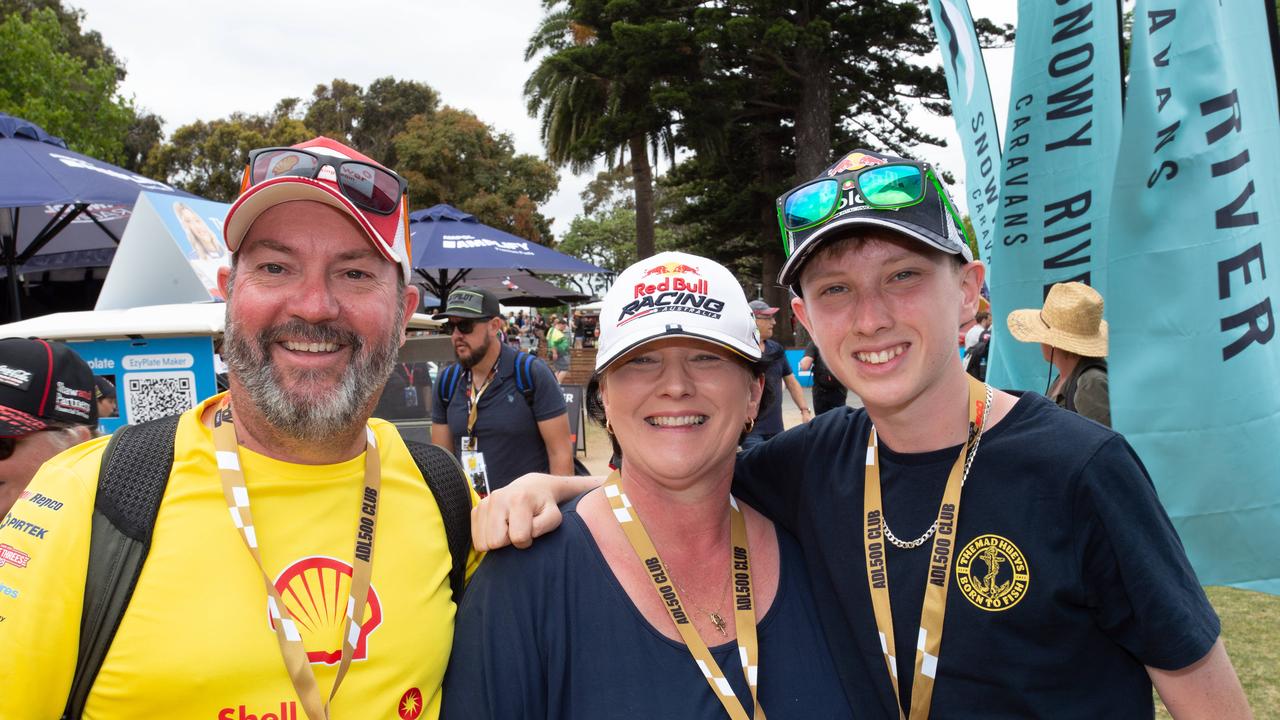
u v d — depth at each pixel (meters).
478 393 4.22
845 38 23.39
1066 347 3.90
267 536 1.53
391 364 1.66
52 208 8.41
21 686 1.32
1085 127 4.05
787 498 1.88
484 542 1.62
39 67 21.41
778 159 29.25
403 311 1.72
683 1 24.55
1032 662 1.49
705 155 27.97
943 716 1.54
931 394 1.61
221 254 4.05
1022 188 4.29
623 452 1.71
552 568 1.60
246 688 1.40
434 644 1.61
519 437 4.19
